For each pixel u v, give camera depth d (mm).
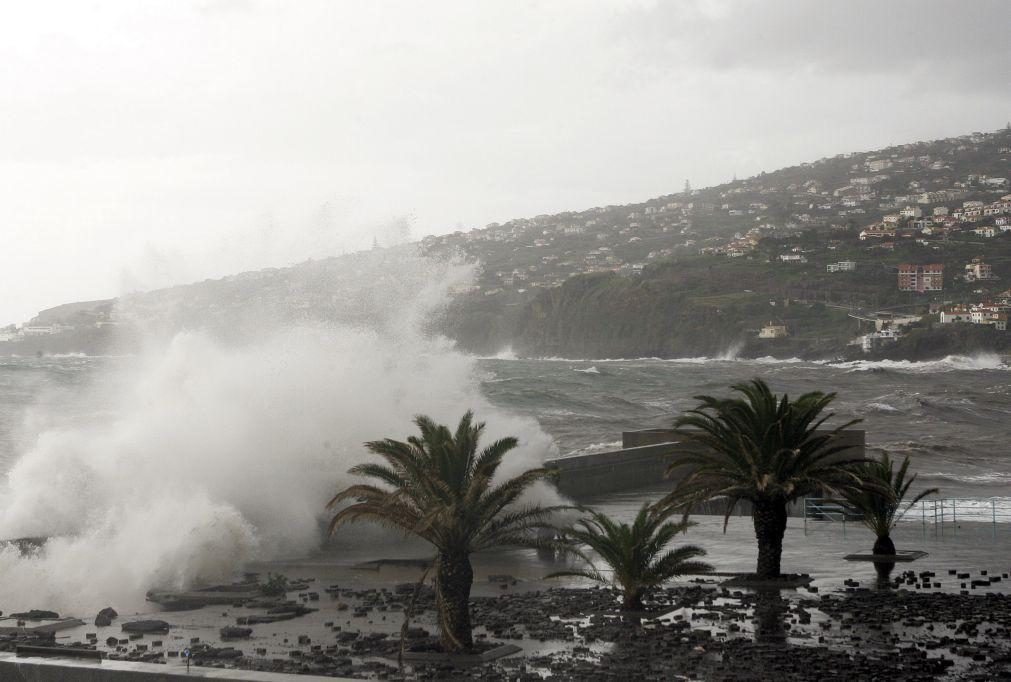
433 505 15508
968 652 15023
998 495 39281
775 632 16562
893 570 22812
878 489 21609
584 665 14492
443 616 15578
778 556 21609
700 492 21328
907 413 91625
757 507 21641
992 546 26500
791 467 21344
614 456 37250
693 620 17609
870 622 17250
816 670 13992
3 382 93812
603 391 117938
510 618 17844
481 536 16125
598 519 18609
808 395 21547
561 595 20047
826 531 29438
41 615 19172
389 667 14672
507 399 94750
